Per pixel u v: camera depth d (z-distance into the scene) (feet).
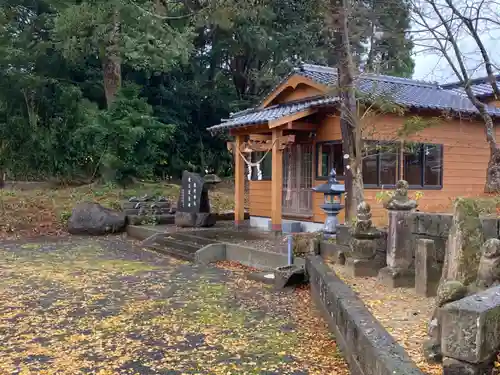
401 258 21.77
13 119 71.36
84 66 79.36
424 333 15.01
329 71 46.11
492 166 37.52
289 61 80.89
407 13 35.29
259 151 46.75
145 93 88.22
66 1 58.18
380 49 36.91
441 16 33.76
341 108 32.35
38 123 74.79
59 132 73.67
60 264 35.45
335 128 40.47
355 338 14.06
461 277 13.85
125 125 67.00
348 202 32.32
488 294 10.18
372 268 23.79
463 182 44.37
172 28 64.80
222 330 20.07
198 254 36.14
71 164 74.49
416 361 12.55
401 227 21.80
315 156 42.73
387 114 38.86
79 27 57.88
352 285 21.85
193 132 92.99
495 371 9.45
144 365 16.33
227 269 33.68
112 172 69.67
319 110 40.19
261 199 49.39
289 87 45.47
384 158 39.81
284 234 41.96
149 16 53.57
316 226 42.32
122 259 38.09
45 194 63.57
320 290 22.09
